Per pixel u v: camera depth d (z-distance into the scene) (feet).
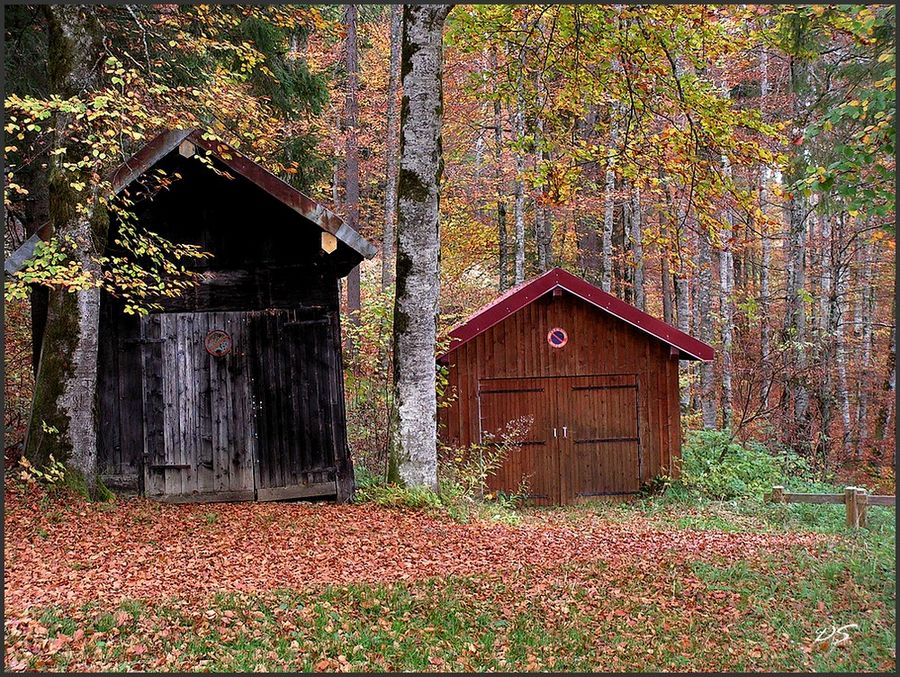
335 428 43.80
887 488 67.72
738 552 35.24
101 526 33.42
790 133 62.59
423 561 32.48
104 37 38.17
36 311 44.27
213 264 42.98
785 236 83.15
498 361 57.31
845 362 84.84
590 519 47.60
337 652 22.99
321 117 74.74
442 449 54.65
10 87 46.11
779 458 64.03
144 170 37.81
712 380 75.72
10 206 52.80
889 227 44.91
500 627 25.46
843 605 27.17
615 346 58.49
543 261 84.38
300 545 33.63
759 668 22.29
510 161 79.46
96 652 21.57
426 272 44.09
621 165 46.19
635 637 24.81
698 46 43.75
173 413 42.42
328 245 41.39
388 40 98.27
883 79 34.09
